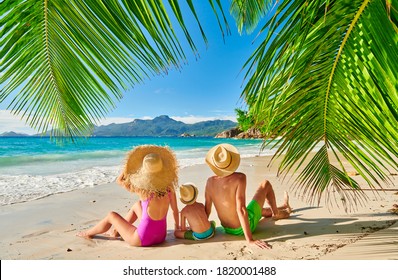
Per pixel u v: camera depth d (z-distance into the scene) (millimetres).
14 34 1268
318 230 3283
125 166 3152
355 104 1675
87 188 6949
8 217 4414
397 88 1414
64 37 1353
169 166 3162
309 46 1560
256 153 19859
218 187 3238
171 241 3225
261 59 1515
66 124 1671
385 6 1365
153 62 1318
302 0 1392
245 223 3020
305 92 1794
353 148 1903
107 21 1253
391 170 7352
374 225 3324
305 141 2053
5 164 14352
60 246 3131
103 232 3359
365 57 1501
